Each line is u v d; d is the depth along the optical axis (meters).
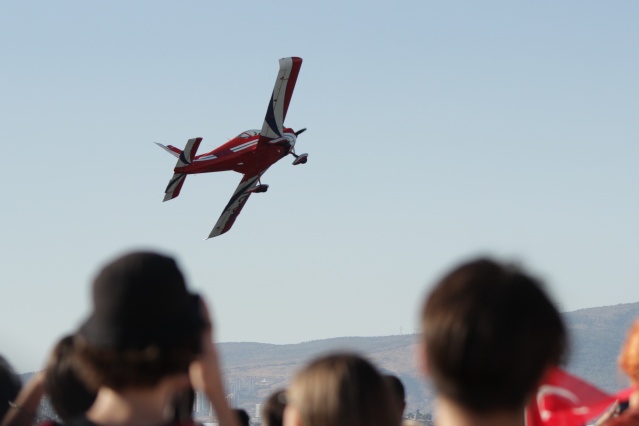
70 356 17.00
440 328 11.53
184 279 13.52
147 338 12.88
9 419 17.64
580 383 16.00
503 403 11.54
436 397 11.98
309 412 13.84
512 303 11.44
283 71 119.88
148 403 13.43
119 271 13.12
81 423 13.42
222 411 13.71
